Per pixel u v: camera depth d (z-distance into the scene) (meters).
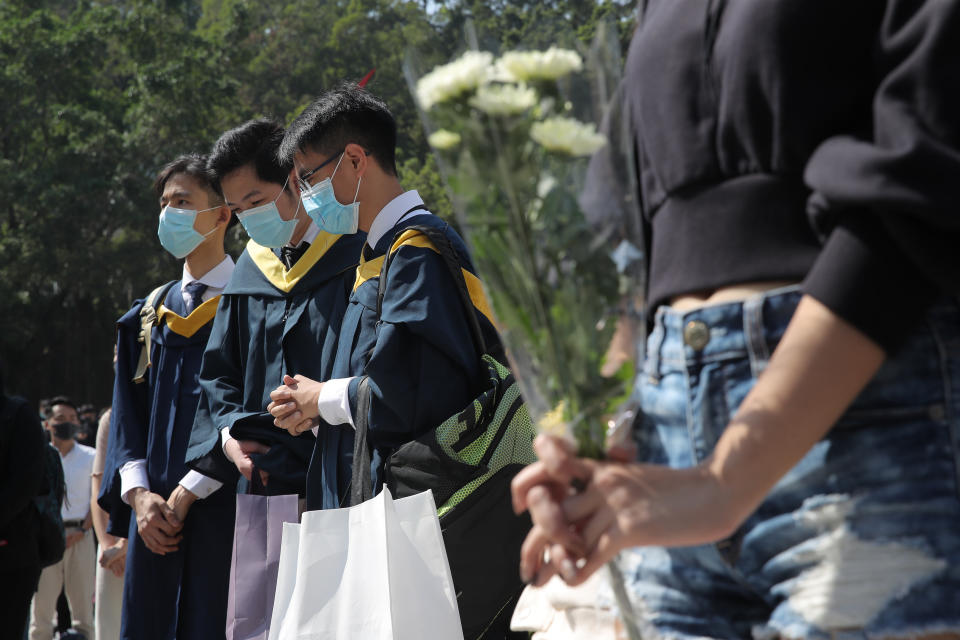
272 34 42.53
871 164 1.03
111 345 31.98
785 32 1.14
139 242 29.98
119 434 4.04
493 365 2.79
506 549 2.67
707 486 1.06
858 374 1.05
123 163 29.50
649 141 1.32
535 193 1.20
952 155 1.00
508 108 1.19
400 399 2.73
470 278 2.96
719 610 1.26
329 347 3.29
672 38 1.30
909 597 1.09
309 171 3.12
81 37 29.94
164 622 3.78
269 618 2.95
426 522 2.55
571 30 1.28
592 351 1.21
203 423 3.61
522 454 2.73
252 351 3.48
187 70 30.34
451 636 2.50
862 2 1.12
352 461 2.90
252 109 39.72
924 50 1.03
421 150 29.16
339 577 2.56
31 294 30.05
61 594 8.12
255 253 3.63
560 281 1.21
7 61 29.89
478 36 1.31
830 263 1.06
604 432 1.21
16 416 4.57
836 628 1.12
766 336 1.17
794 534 1.16
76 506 8.34
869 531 1.12
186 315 4.05
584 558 1.12
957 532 1.09
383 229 3.09
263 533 3.01
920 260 1.02
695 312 1.24
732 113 1.20
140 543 3.87
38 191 28.23
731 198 1.22
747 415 1.07
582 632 1.62
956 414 1.10
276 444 3.29
